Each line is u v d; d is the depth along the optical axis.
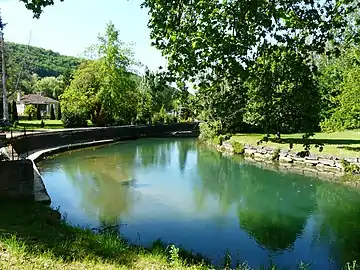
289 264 10.01
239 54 6.59
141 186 19.41
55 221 10.16
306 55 7.23
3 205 11.25
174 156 31.98
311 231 12.73
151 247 9.52
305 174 23.05
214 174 23.33
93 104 49.94
